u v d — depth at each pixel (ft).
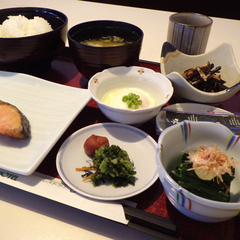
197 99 1.14
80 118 1.18
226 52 1.26
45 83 1.26
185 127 0.84
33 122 1.08
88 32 1.43
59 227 0.82
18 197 0.89
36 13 1.53
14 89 1.25
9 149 0.97
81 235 0.81
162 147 0.78
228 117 1.09
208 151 0.77
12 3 2.41
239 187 0.80
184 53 1.41
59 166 0.90
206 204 0.63
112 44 1.39
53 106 1.15
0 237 0.79
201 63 1.33
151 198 0.87
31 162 0.89
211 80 1.18
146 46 1.76
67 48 1.60
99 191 0.86
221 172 0.74
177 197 0.69
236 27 2.04
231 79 1.23
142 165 0.95
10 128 0.96
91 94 1.03
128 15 2.24
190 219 0.81
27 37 1.19
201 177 0.75
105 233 0.81
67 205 0.83
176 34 1.37
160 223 0.75
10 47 1.20
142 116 1.03
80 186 0.87
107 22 1.42
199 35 1.33
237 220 0.79
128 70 1.20
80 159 0.97
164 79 1.13
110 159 0.87
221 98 1.11
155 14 2.28
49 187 0.85
